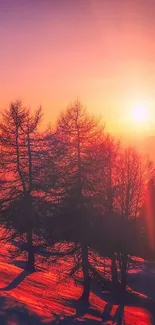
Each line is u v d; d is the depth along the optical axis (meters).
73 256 34.28
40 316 24.50
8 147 34.81
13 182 34.75
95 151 33.88
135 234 41.50
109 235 36.62
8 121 34.97
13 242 36.75
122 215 39.66
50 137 35.12
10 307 24.59
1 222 34.94
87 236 33.50
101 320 29.28
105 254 36.94
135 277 50.00
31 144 35.06
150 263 48.28
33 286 34.47
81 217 33.38
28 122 35.12
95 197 33.88
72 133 33.41
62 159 33.81
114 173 40.44
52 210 34.06
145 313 34.75
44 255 37.03
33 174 34.69
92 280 34.09
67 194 33.34
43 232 35.25
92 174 33.59
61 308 29.64
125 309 35.06
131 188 41.41
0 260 43.34
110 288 40.84
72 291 37.41
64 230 33.72
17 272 38.03
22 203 34.28
